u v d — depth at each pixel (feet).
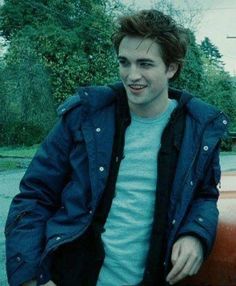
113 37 6.17
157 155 6.09
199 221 5.70
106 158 6.01
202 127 5.95
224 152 109.91
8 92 98.63
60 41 121.80
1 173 56.29
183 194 5.83
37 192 6.16
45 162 6.20
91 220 5.90
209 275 5.69
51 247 5.74
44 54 120.78
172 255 5.61
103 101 6.13
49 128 101.09
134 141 6.15
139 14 5.97
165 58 5.97
